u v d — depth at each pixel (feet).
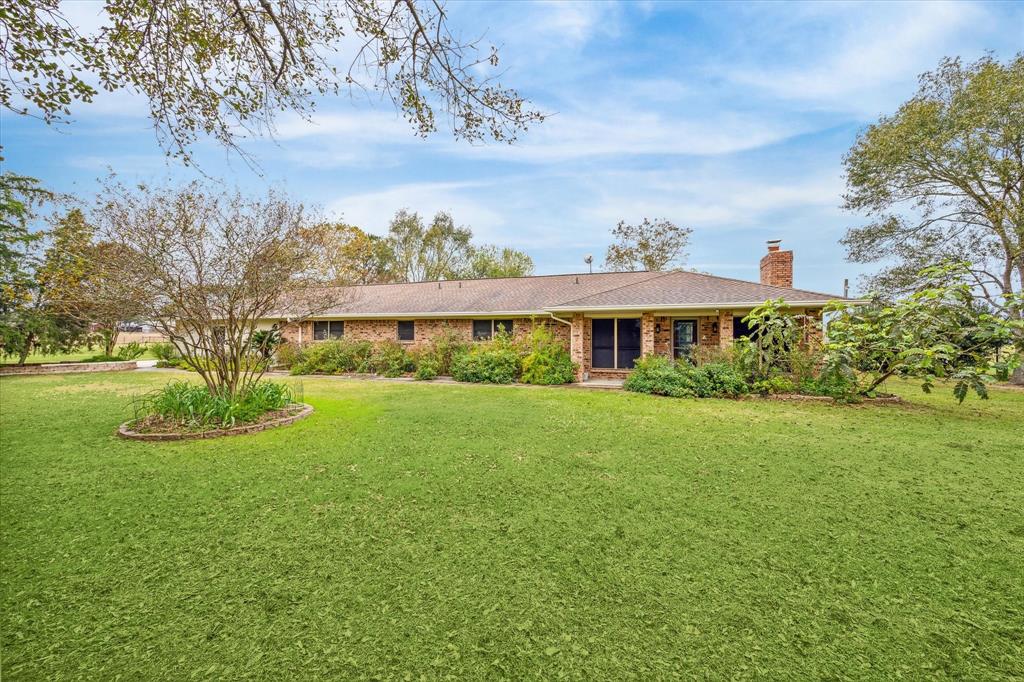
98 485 15.99
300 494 15.05
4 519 13.07
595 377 51.16
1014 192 50.62
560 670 7.18
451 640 7.91
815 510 13.52
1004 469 17.52
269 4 13.60
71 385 45.93
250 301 27.96
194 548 11.30
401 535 11.97
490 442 21.80
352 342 60.80
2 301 54.75
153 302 24.18
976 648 7.65
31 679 7.03
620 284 58.29
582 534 11.95
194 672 7.18
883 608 8.77
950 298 32.83
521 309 53.42
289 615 8.62
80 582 9.76
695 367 39.27
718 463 18.33
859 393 34.27
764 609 8.73
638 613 8.60
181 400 25.39
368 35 14.01
